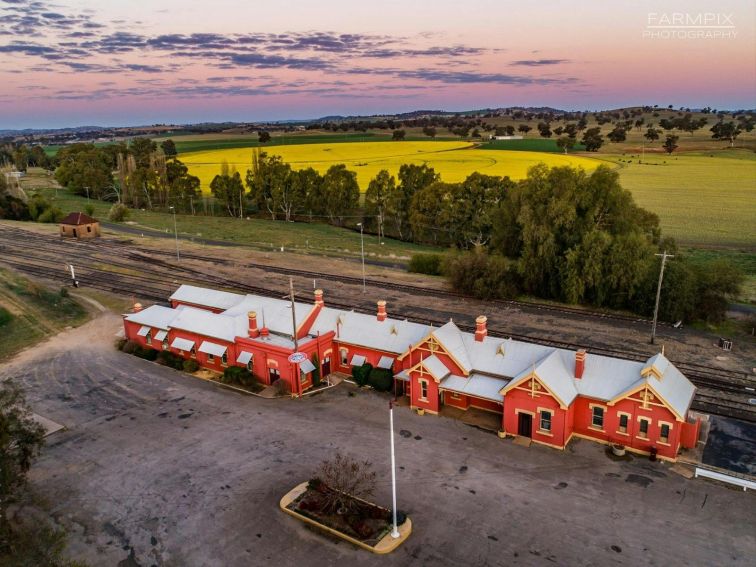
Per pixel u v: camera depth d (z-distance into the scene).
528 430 40.69
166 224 142.75
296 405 46.62
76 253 105.19
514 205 86.88
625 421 38.75
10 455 33.38
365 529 31.25
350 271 92.50
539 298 78.25
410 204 130.00
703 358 55.78
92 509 34.31
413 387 44.94
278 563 29.73
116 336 63.38
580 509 33.16
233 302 61.22
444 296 78.00
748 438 40.41
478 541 30.83
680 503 33.50
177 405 47.25
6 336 64.62
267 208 162.25
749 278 87.56
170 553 30.62
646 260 69.38
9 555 30.33
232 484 36.28
